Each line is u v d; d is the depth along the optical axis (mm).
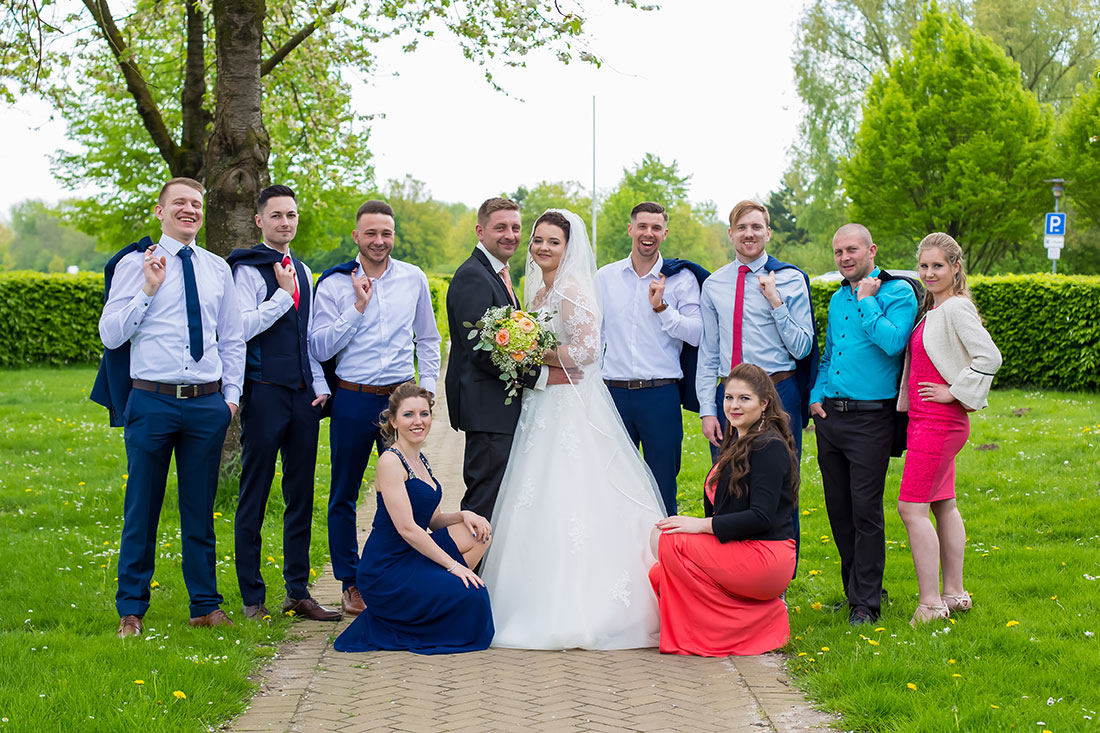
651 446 5812
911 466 4941
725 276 5645
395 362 5680
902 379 5117
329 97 12102
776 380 5543
